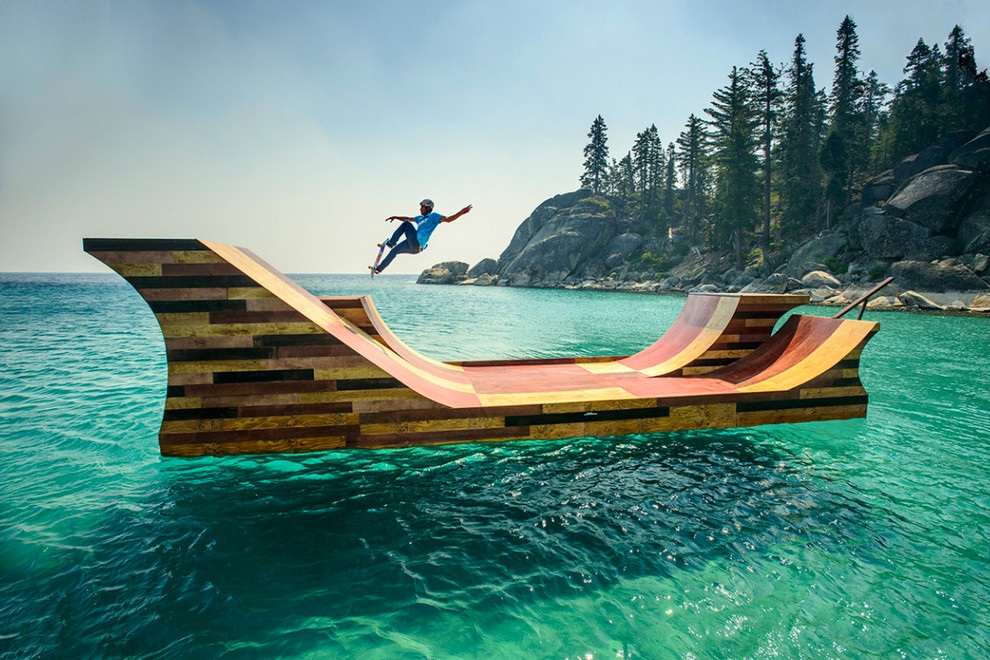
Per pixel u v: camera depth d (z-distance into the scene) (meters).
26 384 10.73
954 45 65.31
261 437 6.59
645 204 90.00
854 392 8.22
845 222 51.81
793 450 7.00
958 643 3.46
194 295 6.34
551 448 6.98
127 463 6.38
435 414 6.94
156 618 3.62
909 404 9.48
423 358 9.85
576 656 3.35
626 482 5.99
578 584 4.11
